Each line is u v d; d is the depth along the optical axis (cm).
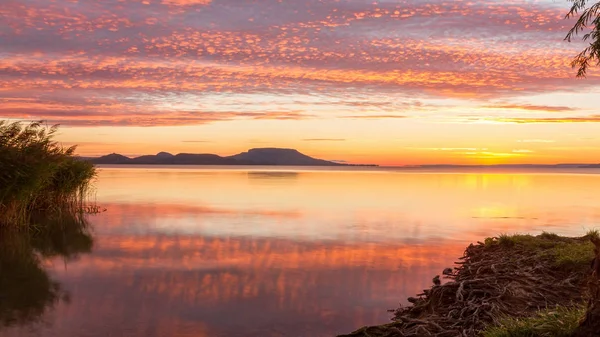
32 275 1038
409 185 4366
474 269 1016
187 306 835
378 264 1152
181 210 2219
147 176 6025
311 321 768
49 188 2094
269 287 955
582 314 523
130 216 1997
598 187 4178
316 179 5491
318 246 1373
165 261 1173
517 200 2820
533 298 769
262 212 2169
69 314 787
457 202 2692
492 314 680
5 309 809
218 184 4275
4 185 1537
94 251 1291
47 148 1723
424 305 806
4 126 1623
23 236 1503
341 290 939
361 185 4303
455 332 653
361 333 691
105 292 915
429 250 1323
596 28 759
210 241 1442
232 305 843
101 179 5147
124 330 719
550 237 1273
